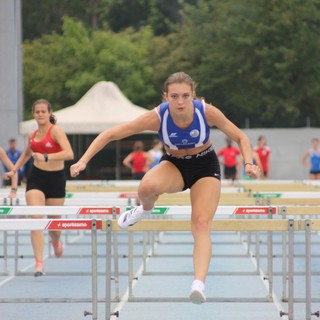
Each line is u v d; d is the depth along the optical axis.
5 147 66.50
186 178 17.77
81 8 136.38
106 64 113.19
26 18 135.12
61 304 23.47
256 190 37.97
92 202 28.77
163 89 17.52
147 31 118.25
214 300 23.50
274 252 36.38
